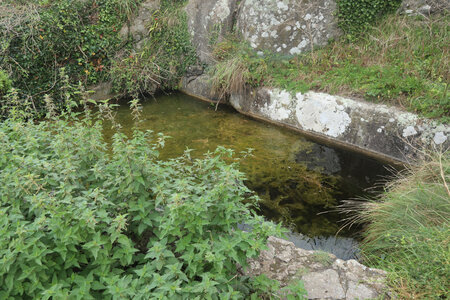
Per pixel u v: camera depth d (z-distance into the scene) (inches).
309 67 250.2
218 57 282.2
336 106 218.7
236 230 92.1
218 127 247.8
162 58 306.5
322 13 253.6
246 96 267.0
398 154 197.6
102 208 89.3
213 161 105.8
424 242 106.7
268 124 252.8
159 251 82.2
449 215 122.7
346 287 103.5
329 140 226.8
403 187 150.2
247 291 91.1
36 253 76.5
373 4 239.3
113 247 95.0
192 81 310.8
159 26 302.7
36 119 257.9
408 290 98.4
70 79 274.5
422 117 187.8
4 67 245.4
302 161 203.6
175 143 223.0
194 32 303.4
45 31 255.6
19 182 93.0
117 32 289.1
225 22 290.8
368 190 175.3
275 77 253.3
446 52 214.1
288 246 121.5
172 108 282.7
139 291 77.0
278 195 173.2
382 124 200.8
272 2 259.9
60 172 95.7
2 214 83.4
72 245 82.7
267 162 202.4
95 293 86.1
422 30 233.1
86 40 275.0
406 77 206.5
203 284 76.0
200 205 84.9
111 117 112.4
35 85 258.5
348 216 156.9
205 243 84.0
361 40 250.2
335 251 136.6
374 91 205.5
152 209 100.3
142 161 96.8
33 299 79.4
